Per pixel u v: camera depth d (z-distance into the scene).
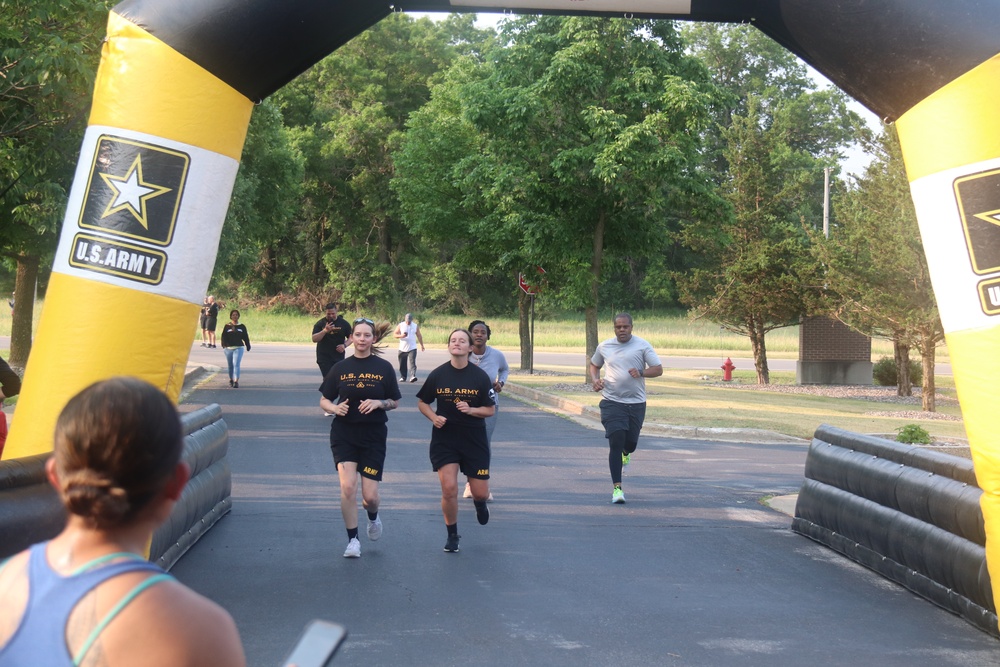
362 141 66.94
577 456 13.91
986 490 5.70
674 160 22.25
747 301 29.39
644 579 7.43
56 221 15.45
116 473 1.71
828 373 30.78
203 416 8.70
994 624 6.14
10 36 11.51
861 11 5.79
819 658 5.71
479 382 8.11
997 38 5.65
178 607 1.67
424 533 8.83
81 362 5.94
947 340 5.91
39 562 1.73
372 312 71.12
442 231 31.38
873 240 22.88
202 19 5.99
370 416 7.92
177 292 6.08
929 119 5.85
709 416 18.56
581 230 25.17
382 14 6.43
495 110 23.92
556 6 6.57
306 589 6.92
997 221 5.68
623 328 10.54
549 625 6.23
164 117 6.03
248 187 27.02
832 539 8.54
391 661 5.49
